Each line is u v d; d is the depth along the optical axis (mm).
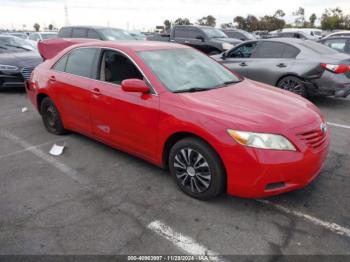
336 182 3629
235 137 2840
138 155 3811
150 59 3775
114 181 3705
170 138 3346
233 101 3309
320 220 2969
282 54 7109
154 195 3400
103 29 11492
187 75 3803
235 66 7793
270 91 3824
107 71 4012
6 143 4891
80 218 3020
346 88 6520
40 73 5062
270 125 2871
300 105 3422
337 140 4922
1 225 2918
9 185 3629
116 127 3879
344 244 2664
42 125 5719
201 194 3221
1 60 8125
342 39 9531
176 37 13781
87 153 4477
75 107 4445
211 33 13273
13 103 7438
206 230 2844
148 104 3432
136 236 2773
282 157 2797
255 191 2887
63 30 12250
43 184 3650
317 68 6445
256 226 2891
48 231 2836
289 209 3135
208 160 3051
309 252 2582
